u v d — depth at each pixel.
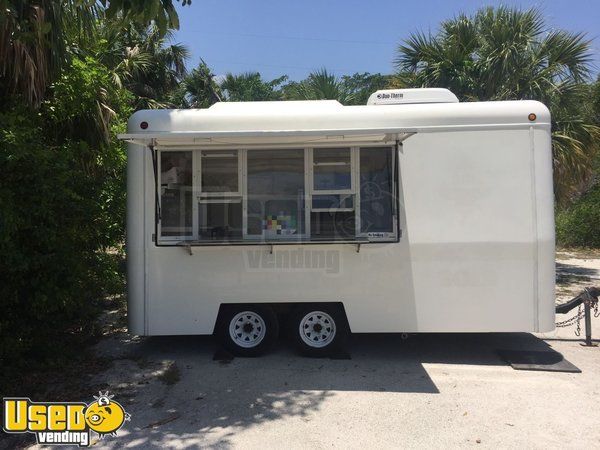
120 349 5.85
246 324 5.53
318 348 5.47
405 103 5.65
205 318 5.40
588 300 6.08
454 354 5.68
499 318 5.31
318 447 3.59
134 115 5.41
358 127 5.36
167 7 4.07
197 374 5.04
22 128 4.62
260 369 5.16
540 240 5.27
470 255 5.30
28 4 5.29
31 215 4.37
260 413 4.16
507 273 5.29
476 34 10.65
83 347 5.89
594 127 10.52
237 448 3.59
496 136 5.30
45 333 5.12
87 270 5.74
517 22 10.23
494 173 5.30
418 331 5.35
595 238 16.97
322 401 4.39
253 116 5.41
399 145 5.32
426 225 5.33
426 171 5.33
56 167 4.62
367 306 5.36
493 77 10.26
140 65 14.88
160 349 5.84
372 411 4.19
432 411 4.18
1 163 4.18
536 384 4.78
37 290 4.61
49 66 5.65
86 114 6.29
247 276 5.39
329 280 5.36
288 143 5.44
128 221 5.42
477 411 4.18
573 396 4.49
